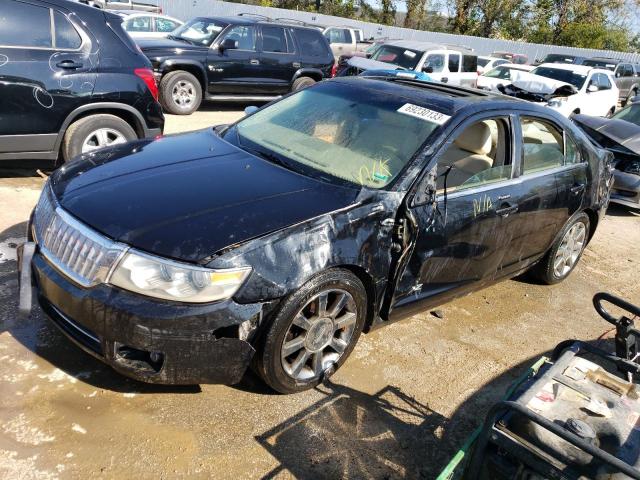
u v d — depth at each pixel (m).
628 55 29.19
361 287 3.16
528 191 4.15
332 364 3.24
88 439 2.64
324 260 2.86
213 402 3.00
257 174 3.30
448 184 3.69
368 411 3.16
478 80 14.98
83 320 2.63
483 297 4.84
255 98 11.39
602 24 36.72
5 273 3.89
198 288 2.56
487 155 4.08
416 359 3.74
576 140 4.80
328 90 4.27
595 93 13.97
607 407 2.47
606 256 6.39
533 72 14.92
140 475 2.50
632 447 2.28
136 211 2.79
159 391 3.02
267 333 2.78
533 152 4.28
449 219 3.52
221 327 2.62
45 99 5.25
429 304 3.76
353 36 19.47
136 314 2.52
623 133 7.92
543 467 2.23
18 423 2.66
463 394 3.47
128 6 18.59
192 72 10.52
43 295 2.88
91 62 5.52
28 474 2.41
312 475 2.67
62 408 2.79
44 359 3.11
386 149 3.56
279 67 11.41
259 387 3.16
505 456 2.38
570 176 4.64
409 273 3.42
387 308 3.39
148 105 5.97
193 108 10.56
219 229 2.71
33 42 5.21
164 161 3.41
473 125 4.02
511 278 4.80
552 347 4.22
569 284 5.43
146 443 2.67
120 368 2.66
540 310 4.79
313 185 3.24
